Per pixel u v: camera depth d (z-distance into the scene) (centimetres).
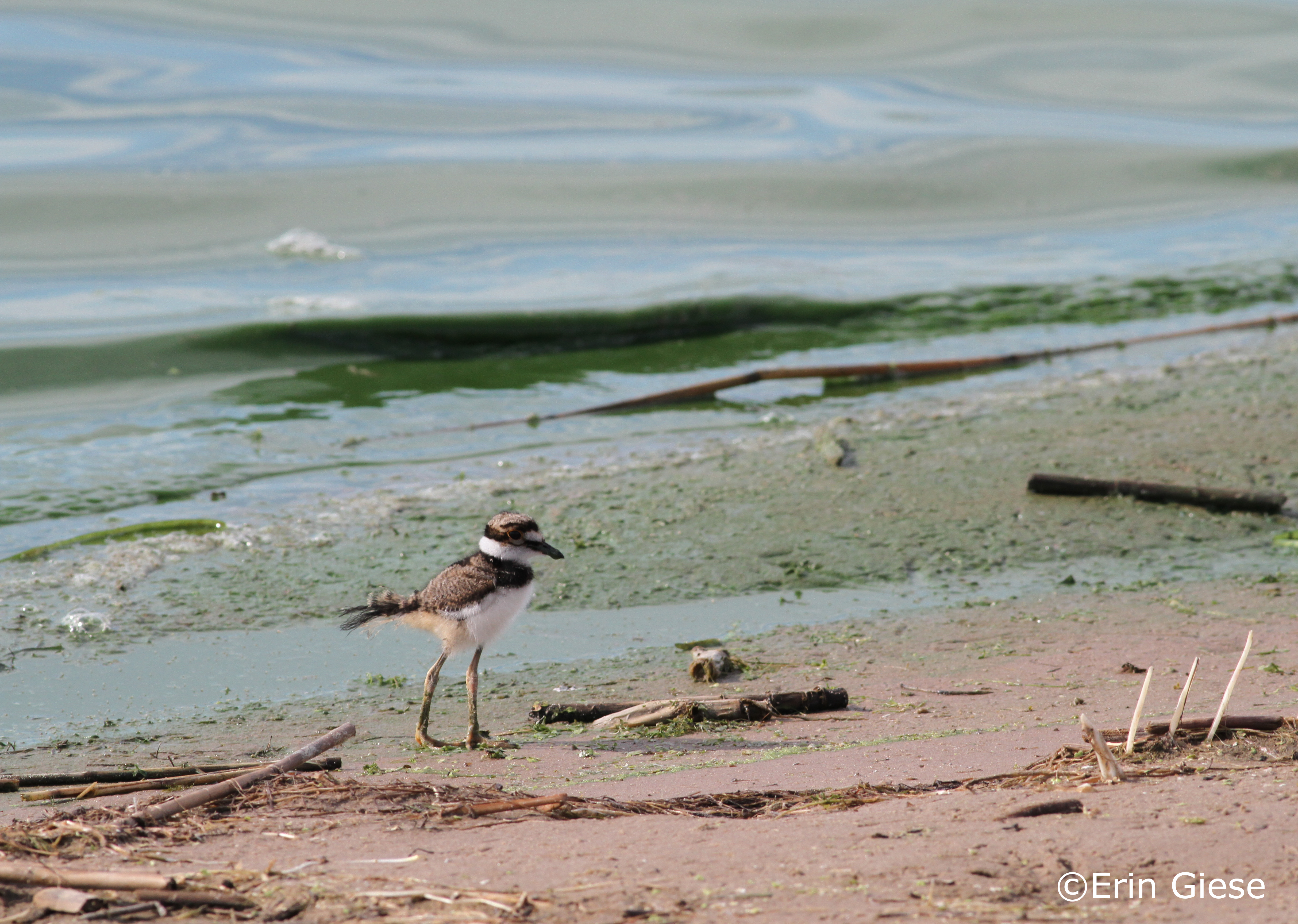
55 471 1495
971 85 3666
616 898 508
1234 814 568
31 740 902
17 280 2147
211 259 2305
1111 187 2966
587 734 887
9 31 3494
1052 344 2114
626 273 2320
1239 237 2691
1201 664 969
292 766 740
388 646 1108
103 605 1162
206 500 1429
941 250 2583
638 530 1348
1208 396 1792
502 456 1598
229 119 2998
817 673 1012
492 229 2528
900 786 671
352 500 1431
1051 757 702
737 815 634
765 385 1927
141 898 522
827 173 2917
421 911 505
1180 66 3859
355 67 3491
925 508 1398
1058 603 1162
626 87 3491
